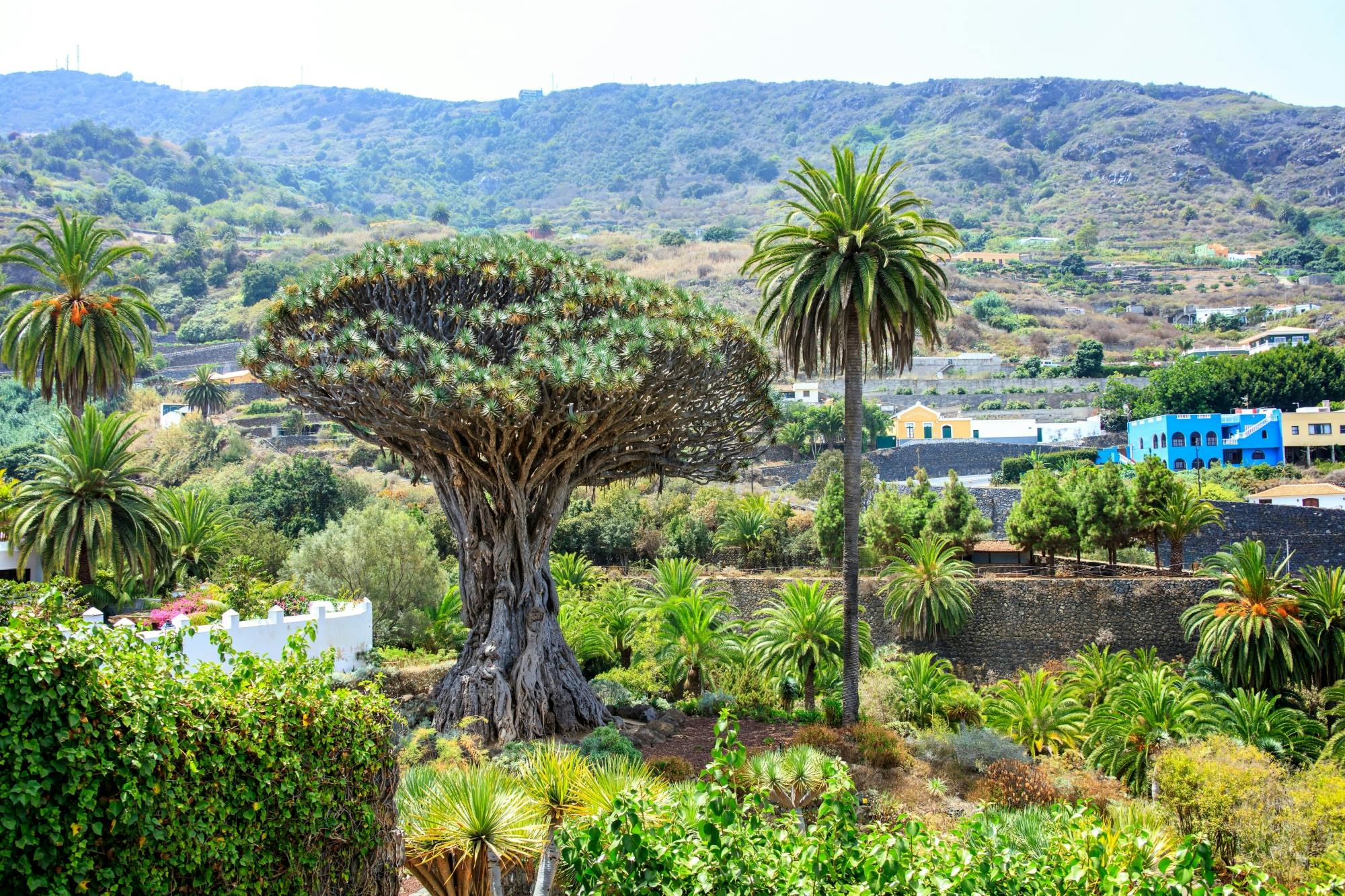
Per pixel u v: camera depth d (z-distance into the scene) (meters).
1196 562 49.69
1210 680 39.16
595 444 24.83
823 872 9.53
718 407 27.48
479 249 25.23
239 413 94.25
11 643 7.33
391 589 37.56
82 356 36.25
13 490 36.09
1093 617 43.94
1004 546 55.53
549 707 24.39
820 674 34.59
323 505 59.38
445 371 21.72
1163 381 94.19
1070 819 11.88
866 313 27.03
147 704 8.11
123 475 33.59
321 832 10.02
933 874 9.72
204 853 8.56
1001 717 33.44
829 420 88.12
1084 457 78.88
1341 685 35.38
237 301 133.12
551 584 25.78
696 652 32.62
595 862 9.59
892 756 24.86
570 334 23.53
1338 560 51.03
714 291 139.00
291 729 9.78
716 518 60.69
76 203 164.62
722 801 9.77
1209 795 21.42
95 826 7.55
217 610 28.62
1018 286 164.50
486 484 24.83
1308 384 88.56
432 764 19.08
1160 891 9.76
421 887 14.86
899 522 53.47
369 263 24.34
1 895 7.03
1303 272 170.75
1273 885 10.59
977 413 97.81
